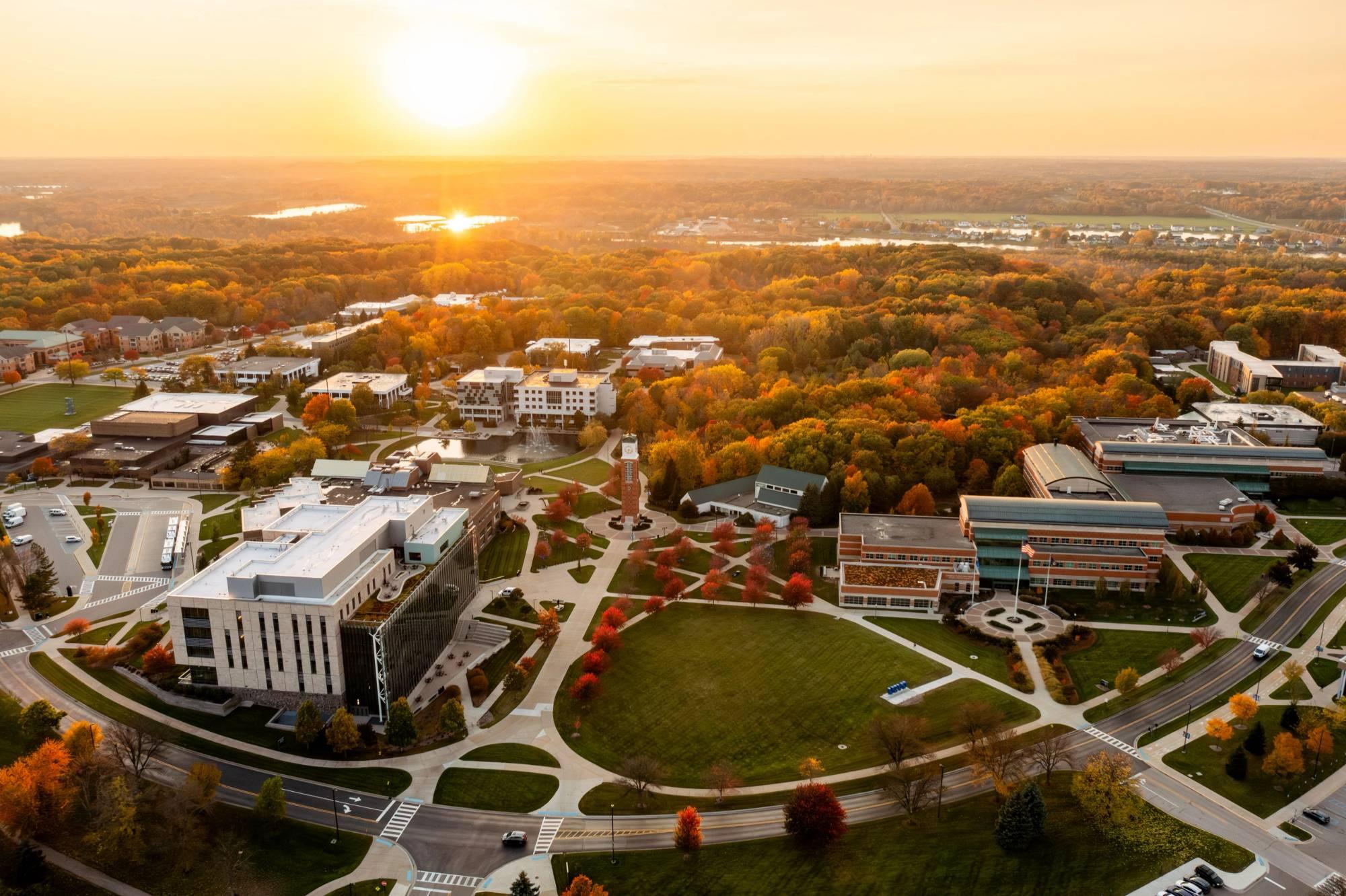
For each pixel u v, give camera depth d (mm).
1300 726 173125
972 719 168750
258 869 141750
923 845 147750
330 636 173625
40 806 145000
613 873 142000
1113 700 186625
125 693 184125
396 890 138500
